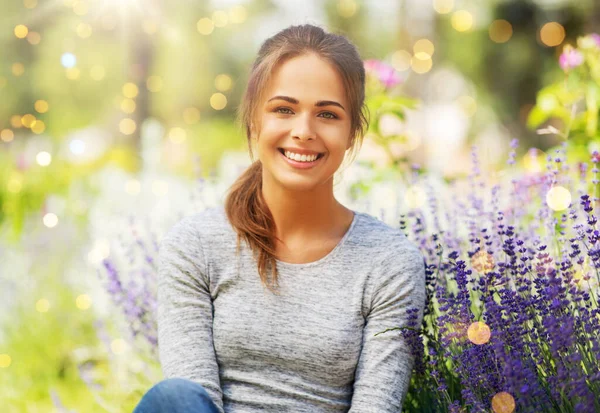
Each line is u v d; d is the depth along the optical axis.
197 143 14.71
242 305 2.24
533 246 2.64
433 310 2.48
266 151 2.24
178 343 2.22
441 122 12.31
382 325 2.20
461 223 3.44
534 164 3.42
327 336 2.18
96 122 13.60
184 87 15.71
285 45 2.23
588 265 2.35
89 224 5.41
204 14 13.22
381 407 2.12
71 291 4.90
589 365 2.00
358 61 2.29
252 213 2.30
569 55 3.84
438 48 12.42
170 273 2.30
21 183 7.07
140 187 5.69
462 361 2.12
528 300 2.16
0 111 14.20
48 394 4.07
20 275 5.00
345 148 2.32
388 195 3.78
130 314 3.38
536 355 2.09
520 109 14.88
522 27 14.84
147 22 10.70
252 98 2.29
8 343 4.48
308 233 2.29
